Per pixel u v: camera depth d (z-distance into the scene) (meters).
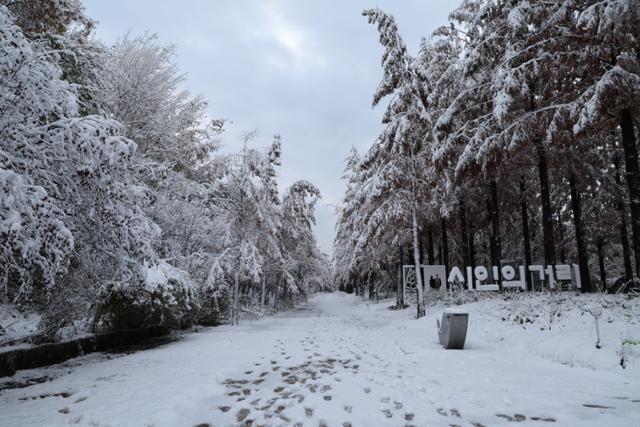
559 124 12.20
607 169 21.47
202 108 19.27
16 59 6.34
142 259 9.20
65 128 6.98
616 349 7.06
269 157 24.12
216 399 5.57
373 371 7.25
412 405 5.07
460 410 4.85
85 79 12.20
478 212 21.89
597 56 12.27
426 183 18.48
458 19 18.83
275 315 26.45
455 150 15.68
